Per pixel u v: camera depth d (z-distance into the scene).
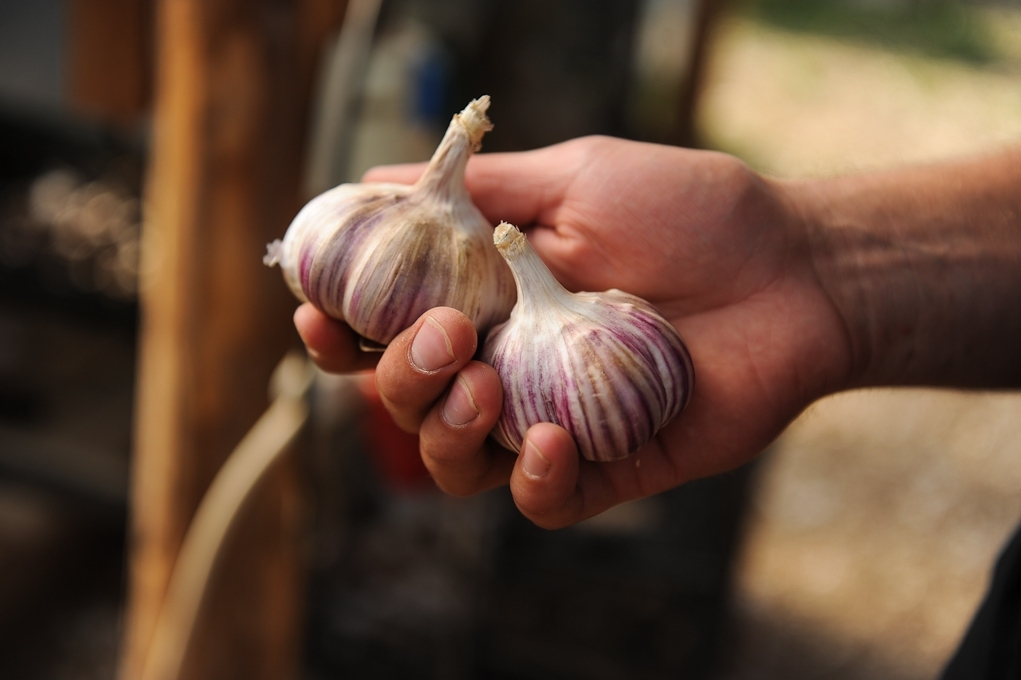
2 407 0.88
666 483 0.47
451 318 0.41
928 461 1.31
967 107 2.67
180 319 0.57
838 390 0.48
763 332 0.47
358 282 0.43
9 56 0.68
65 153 1.03
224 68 0.54
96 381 0.94
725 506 0.74
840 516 1.16
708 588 0.74
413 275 0.42
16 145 1.02
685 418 0.47
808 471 1.25
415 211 0.43
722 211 0.47
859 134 2.35
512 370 0.42
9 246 0.99
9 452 0.85
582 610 0.75
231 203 0.56
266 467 0.55
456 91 0.76
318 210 0.44
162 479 0.60
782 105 2.49
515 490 0.42
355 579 0.76
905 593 1.03
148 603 0.63
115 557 0.94
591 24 0.85
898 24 3.39
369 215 0.43
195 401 0.58
